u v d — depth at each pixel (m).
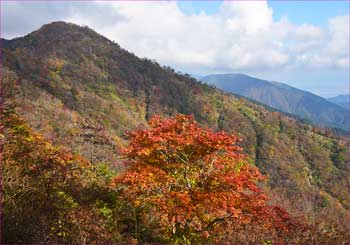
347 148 82.06
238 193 8.02
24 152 7.82
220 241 7.98
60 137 28.14
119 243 7.16
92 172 10.34
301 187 60.12
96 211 7.67
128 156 8.41
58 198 7.21
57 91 67.19
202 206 7.61
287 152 75.44
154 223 8.73
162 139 7.99
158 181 7.88
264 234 8.05
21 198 6.54
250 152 72.56
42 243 5.77
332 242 8.04
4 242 5.48
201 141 7.98
